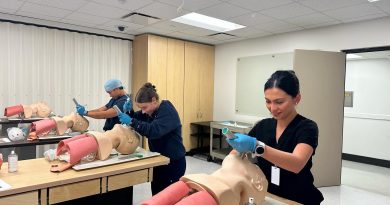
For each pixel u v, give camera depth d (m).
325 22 3.88
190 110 5.52
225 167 0.91
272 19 3.79
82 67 4.66
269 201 1.15
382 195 3.57
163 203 0.74
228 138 0.94
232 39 5.25
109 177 1.85
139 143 2.21
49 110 3.95
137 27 4.50
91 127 4.73
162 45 5.04
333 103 3.77
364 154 5.25
